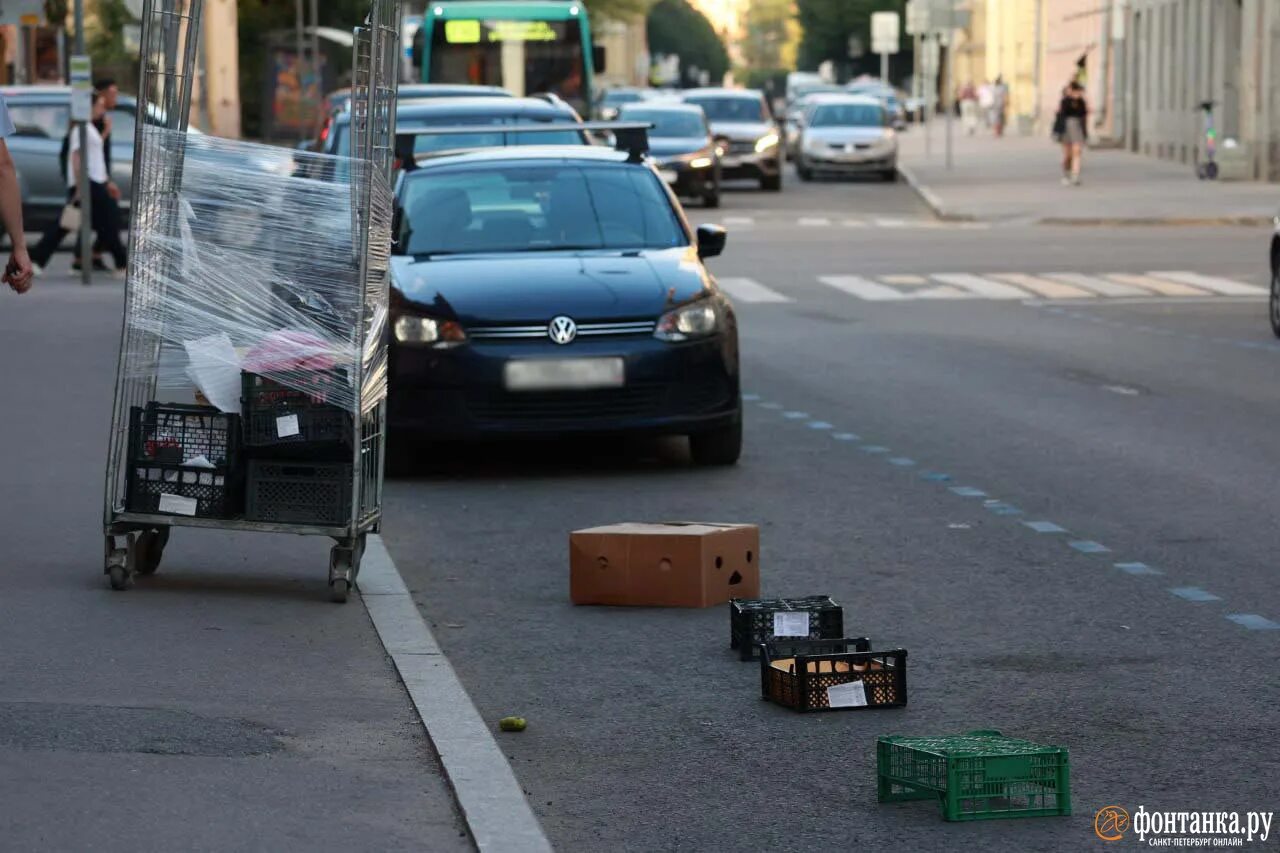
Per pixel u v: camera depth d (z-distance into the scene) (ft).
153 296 51.90
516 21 222.28
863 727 40.73
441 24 221.87
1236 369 103.55
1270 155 262.06
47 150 183.83
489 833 33.53
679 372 72.28
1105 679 44.42
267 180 51.62
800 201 259.39
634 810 35.45
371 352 52.16
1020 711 41.83
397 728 40.19
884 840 33.73
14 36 283.38
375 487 53.42
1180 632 48.83
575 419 71.72
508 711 42.14
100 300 134.92
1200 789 36.47
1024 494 68.69
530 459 78.64
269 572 54.95
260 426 51.42
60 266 165.17
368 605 51.19
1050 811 34.96
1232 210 215.72
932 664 45.96
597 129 82.94
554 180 81.20
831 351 112.57
